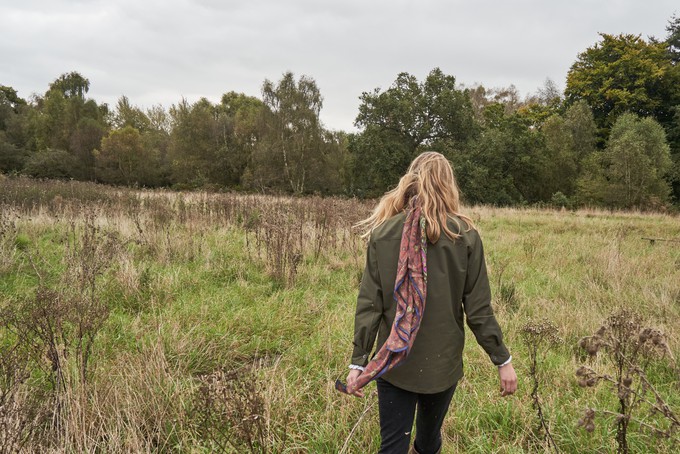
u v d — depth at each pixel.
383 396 1.76
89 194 13.16
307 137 35.38
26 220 8.34
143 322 4.08
